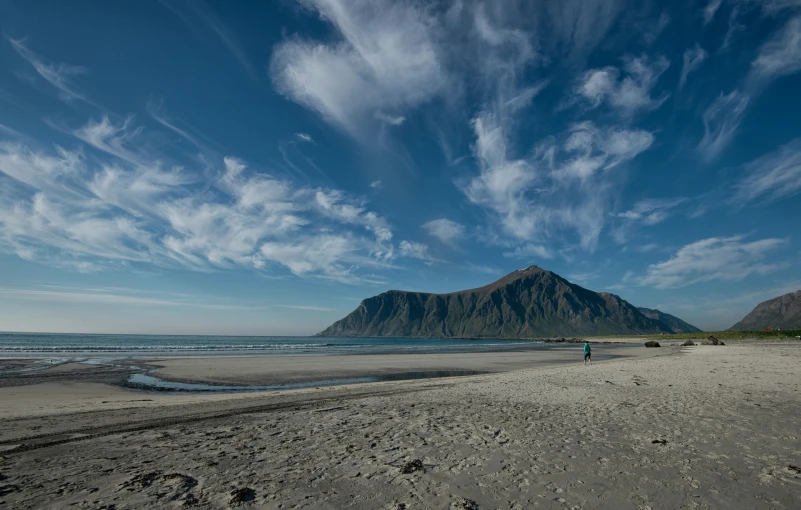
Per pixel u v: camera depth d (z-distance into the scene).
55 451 7.77
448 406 12.48
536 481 5.70
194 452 7.58
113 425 10.49
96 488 5.67
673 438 7.78
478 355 54.81
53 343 93.50
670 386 15.25
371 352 64.62
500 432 8.76
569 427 9.07
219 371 30.22
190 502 5.14
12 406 14.20
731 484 5.42
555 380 19.02
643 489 5.31
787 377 16.89
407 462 6.66
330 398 15.61
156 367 32.41
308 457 7.14
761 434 7.91
